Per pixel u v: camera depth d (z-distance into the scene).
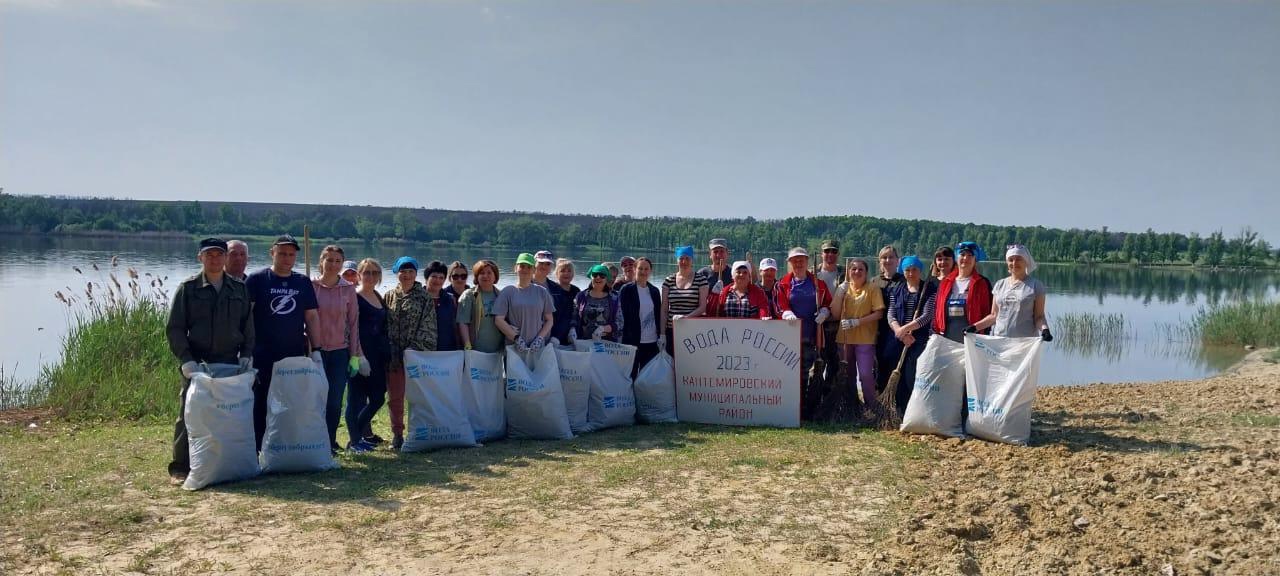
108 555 4.91
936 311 8.57
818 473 6.81
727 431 8.76
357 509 5.82
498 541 5.20
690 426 9.10
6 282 29.06
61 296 13.48
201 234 69.12
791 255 9.40
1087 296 43.31
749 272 9.38
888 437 8.20
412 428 7.72
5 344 17.25
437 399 7.77
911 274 8.84
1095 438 7.94
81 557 4.86
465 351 8.13
